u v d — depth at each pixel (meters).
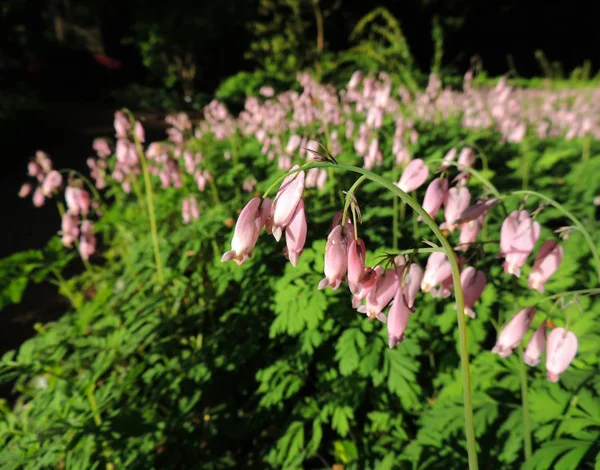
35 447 0.24
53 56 2.18
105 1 2.42
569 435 0.19
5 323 0.46
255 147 0.67
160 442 0.27
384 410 0.26
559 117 0.75
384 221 0.40
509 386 0.23
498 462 0.21
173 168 0.43
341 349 0.26
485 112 0.71
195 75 2.28
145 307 0.32
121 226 0.48
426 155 0.54
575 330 0.24
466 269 0.16
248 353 0.30
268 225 0.13
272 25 1.59
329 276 0.12
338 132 0.60
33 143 1.17
